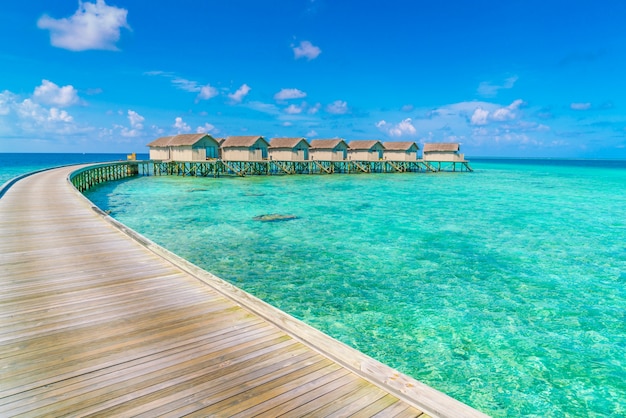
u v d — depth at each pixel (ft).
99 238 30.58
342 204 75.72
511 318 25.59
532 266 36.60
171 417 10.11
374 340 22.59
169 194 89.56
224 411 10.37
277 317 15.89
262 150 149.28
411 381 11.37
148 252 26.91
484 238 47.65
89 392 11.12
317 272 34.47
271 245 43.68
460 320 25.22
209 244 43.96
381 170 188.75
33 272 22.34
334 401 10.88
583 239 47.37
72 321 16.06
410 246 43.65
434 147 187.42
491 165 354.95
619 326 24.61
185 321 16.25
